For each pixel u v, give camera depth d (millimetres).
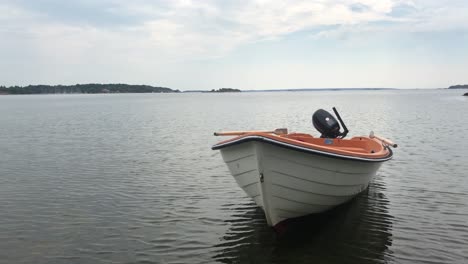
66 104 95812
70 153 18156
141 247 7566
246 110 59312
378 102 88500
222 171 14062
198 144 21016
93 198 10781
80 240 7898
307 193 8062
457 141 20906
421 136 23312
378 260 6930
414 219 8906
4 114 51156
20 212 9602
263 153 7352
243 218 9141
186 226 8648
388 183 12055
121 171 14133
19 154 17922
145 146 20375
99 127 31531
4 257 7137
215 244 7691
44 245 7660
